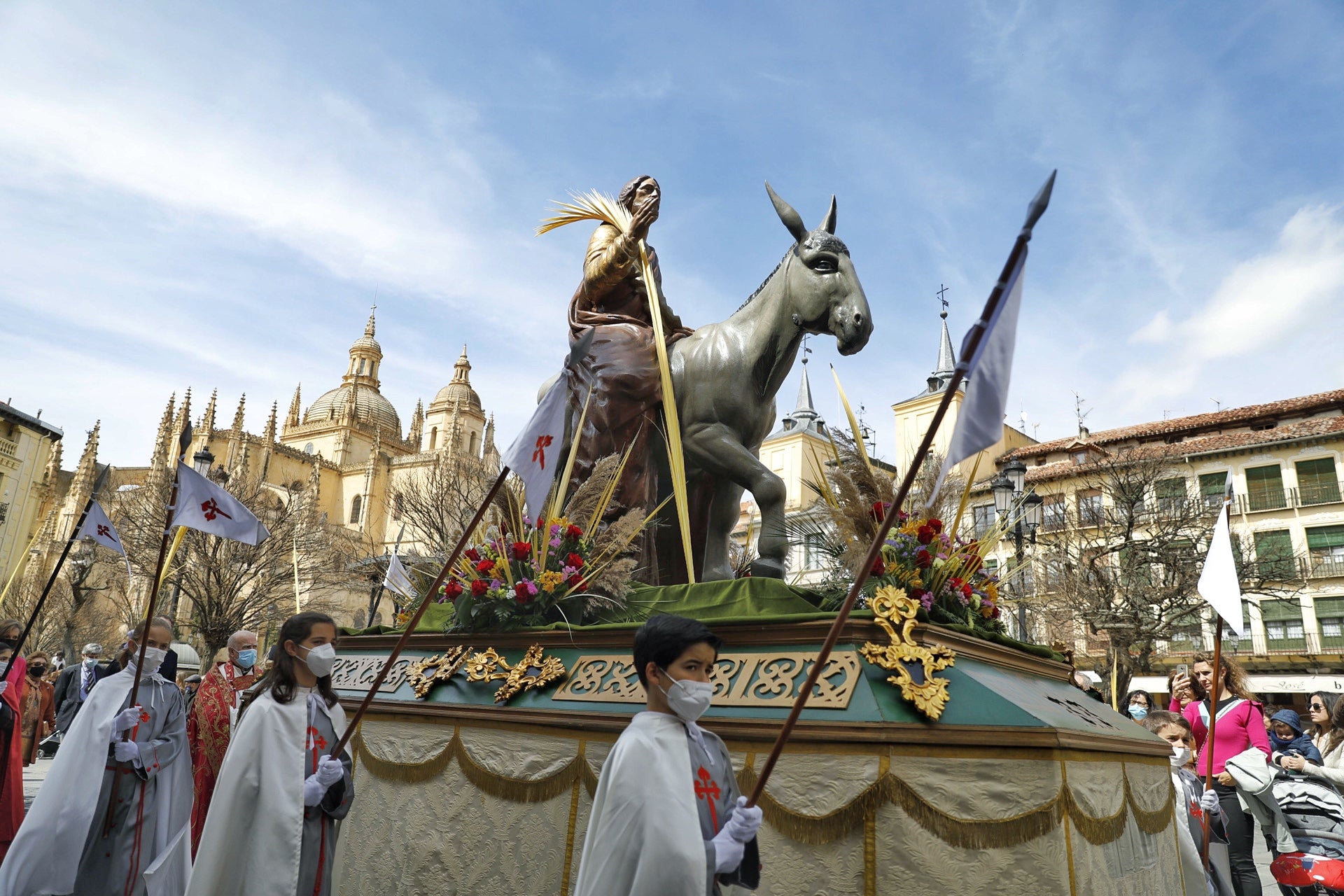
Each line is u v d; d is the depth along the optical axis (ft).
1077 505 87.51
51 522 144.66
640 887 6.67
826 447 15.89
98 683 14.21
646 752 7.14
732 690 10.96
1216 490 108.17
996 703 9.83
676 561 18.88
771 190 17.54
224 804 9.80
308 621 10.80
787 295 16.87
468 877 12.17
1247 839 19.10
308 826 10.43
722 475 16.97
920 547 12.42
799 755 9.91
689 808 6.95
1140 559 77.36
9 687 20.36
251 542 13.03
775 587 12.88
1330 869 15.52
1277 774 17.22
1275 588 92.58
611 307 19.60
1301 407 109.81
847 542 13.17
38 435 123.24
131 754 13.78
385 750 14.24
